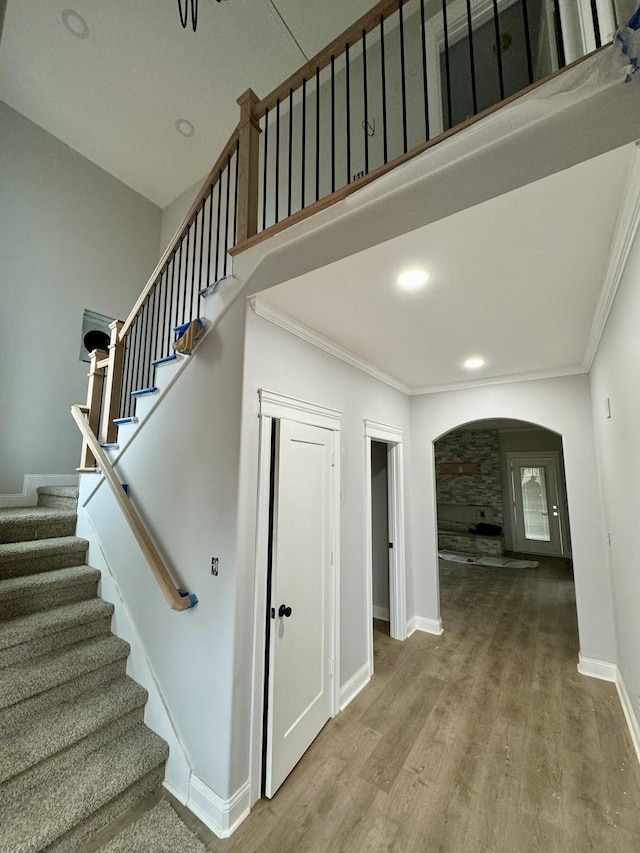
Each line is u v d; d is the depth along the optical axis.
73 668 1.98
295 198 3.74
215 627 1.80
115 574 2.42
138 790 1.77
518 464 7.95
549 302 2.05
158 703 2.00
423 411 4.03
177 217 5.04
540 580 5.68
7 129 3.81
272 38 3.31
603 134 1.12
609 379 2.27
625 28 1.08
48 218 4.04
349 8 3.12
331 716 2.37
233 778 1.67
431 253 1.60
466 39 3.25
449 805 1.74
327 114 3.65
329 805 1.74
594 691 2.65
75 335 4.14
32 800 1.55
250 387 1.94
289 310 2.15
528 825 1.64
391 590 3.63
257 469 1.94
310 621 2.20
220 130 4.15
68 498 3.20
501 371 3.37
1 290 3.62
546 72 2.82
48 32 3.26
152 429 2.37
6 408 3.58
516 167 1.26
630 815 1.68
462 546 7.77
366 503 3.04
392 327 2.39
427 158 1.45
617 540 2.44
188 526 2.04
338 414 2.71
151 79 3.65
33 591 2.23
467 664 3.05
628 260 1.54
